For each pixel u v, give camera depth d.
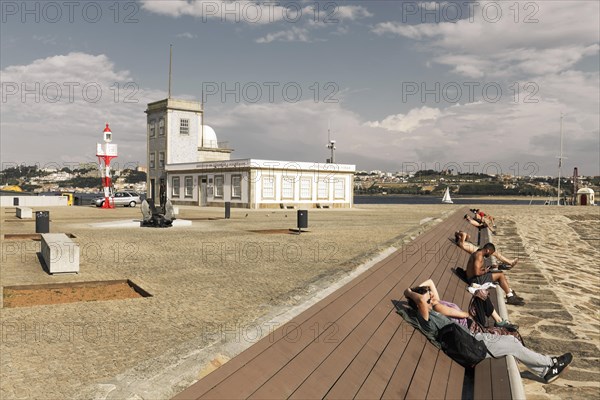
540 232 28.30
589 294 11.88
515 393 4.63
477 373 5.58
